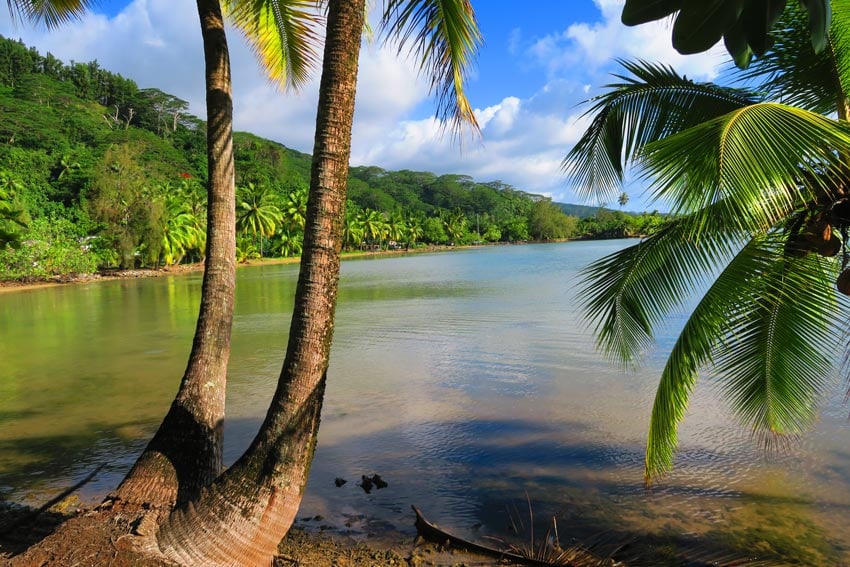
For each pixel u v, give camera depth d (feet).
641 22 5.91
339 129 10.31
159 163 282.77
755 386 15.21
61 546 9.62
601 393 28.12
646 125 15.16
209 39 13.85
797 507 15.96
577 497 17.08
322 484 18.48
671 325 45.93
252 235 238.07
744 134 9.01
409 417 25.29
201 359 13.32
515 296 73.00
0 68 341.62
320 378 10.55
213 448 12.89
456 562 13.60
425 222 407.64
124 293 98.02
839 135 8.64
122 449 21.79
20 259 122.93
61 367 37.50
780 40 13.44
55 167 216.95
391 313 60.75
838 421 21.85
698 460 19.48
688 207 9.37
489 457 20.42
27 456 21.24
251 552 10.00
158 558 9.52
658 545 14.19
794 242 11.69
